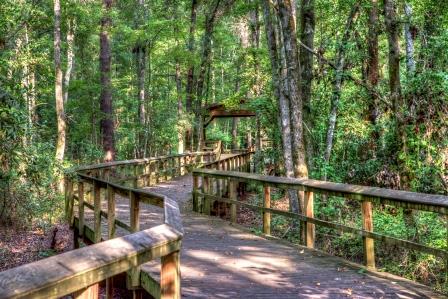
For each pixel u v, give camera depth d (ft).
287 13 27.32
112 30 60.90
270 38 31.83
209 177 30.14
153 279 13.58
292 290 14.60
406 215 21.91
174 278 8.55
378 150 30.91
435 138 25.25
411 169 25.32
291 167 29.78
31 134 28.04
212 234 23.41
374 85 34.22
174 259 8.55
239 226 25.40
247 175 25.02
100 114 62.80
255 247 20.49
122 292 18.56
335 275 16.21
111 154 61.26
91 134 74.13
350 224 26.18
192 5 72.74
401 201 14.94
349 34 34.65
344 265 17.46
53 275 5.31
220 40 82.79
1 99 23.18
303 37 36.78
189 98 79.71
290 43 27.25
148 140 83.87
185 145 80.23
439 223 22.08
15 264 23.26
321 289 14.69
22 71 38.58
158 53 72.69
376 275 16.08
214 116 75.20
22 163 26.25
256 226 34.12
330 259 18.33
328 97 36.40
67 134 66.03
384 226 23.68
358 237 24.63
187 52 69.26
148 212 29.94
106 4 59.11
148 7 77.82
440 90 24.90
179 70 80.69
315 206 27.20
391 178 28.68
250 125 78.59
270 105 42.80
